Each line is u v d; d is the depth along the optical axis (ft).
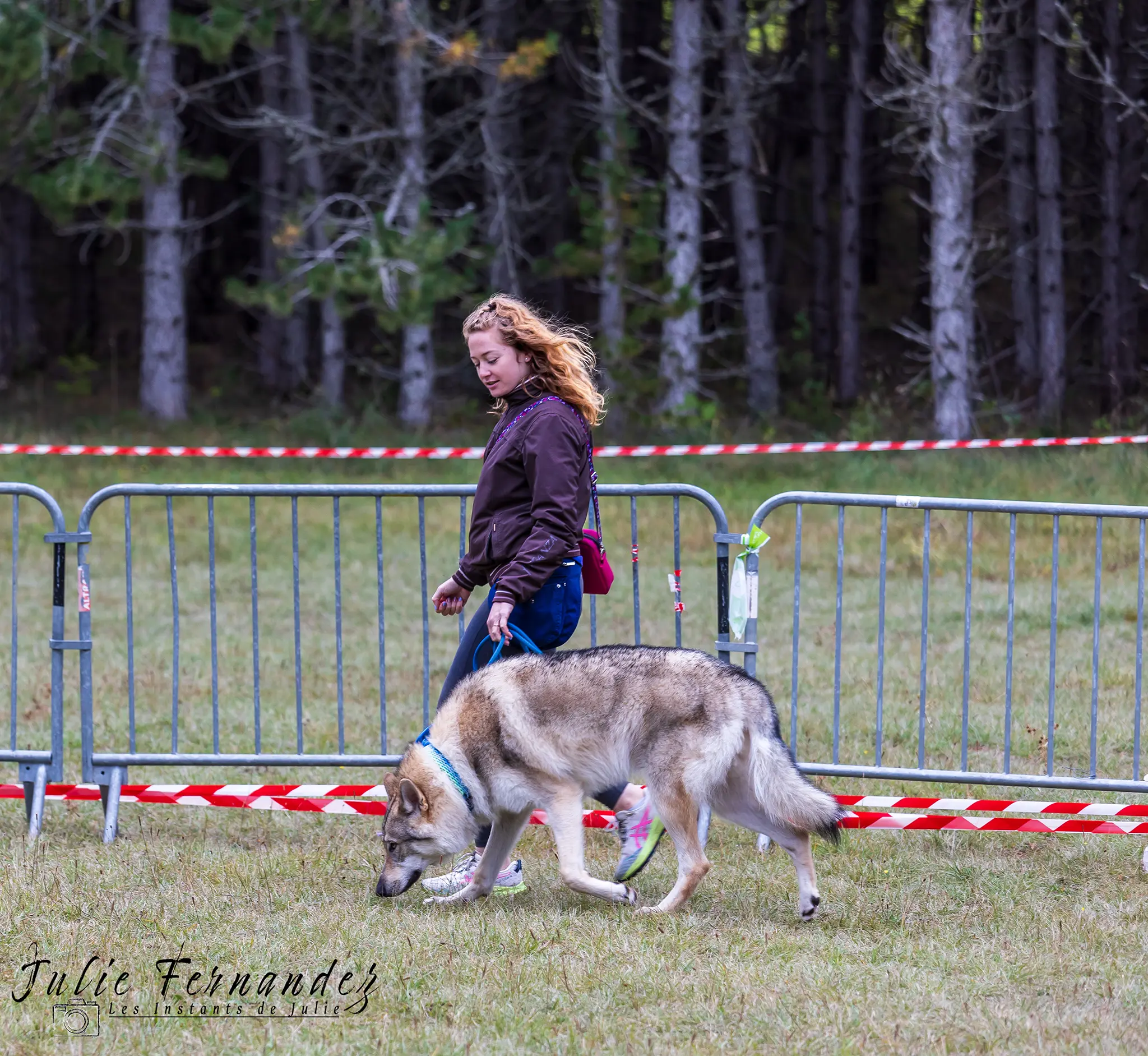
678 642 21.38
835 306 119.24
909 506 21.26
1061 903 18.85
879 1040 13.75
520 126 111.75
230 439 82.23
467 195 124.36
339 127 106.42
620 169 80.28
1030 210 102.01
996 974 15.81
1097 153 109.91
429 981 15.51
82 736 22.85
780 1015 14.47
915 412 89.10
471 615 43.93
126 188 77.10
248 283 129.80
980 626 40.32
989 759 27.12
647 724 17.92
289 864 20.68
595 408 18.72
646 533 55.36
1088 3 97.55
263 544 56.03
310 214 82.48
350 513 62.13
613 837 22.61
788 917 18.43
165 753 26.81
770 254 129.08
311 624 42.98
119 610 44.75
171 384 88.99
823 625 40.98
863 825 21.36
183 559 53.31
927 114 72.08
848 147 98.68
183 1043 13.87
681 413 79.82
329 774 26.84
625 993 15.15
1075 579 46.03
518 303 18.40
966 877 20.13
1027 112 102.53
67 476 67.10
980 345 109.40
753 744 17.79
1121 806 21.11
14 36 72.33
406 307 73.05
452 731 18.40
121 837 22.45
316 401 95.61
